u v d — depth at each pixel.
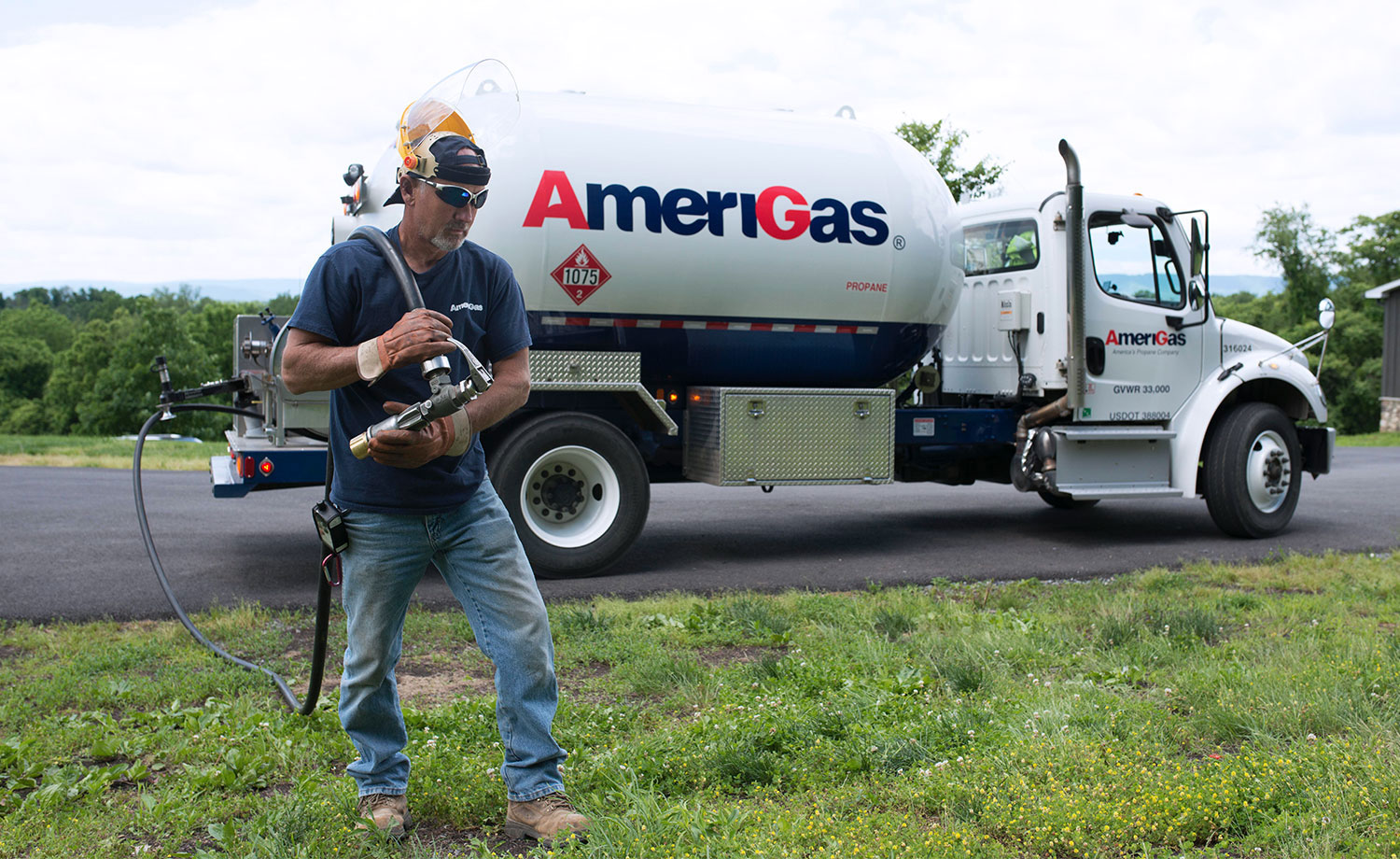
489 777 3.21
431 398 2.56
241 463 6.48
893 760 3.38
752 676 4.46
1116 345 8.37
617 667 4.67
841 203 7.34
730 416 7.20
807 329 7.43
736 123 7.33
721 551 8.16
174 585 6.56
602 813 2.96
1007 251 8.54
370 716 2.92
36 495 11.23
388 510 2.76
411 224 2.73
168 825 3.00
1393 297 34.22
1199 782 3.06
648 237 6.84
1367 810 2.86
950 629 5.27
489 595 2.87
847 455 7.54
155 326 72.44
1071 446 8.23
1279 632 5.15
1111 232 8.40
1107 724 3.67
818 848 2.73
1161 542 8.62
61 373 82.81
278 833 2.79
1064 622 5.39
